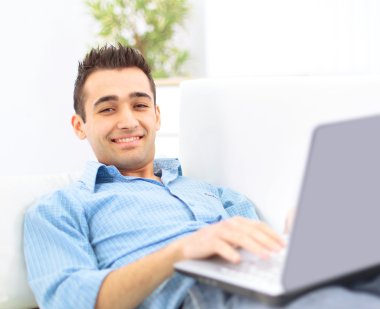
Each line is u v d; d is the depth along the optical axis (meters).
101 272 1.14
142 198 1.37
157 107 1.64
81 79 1.54
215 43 2.97
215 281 0.90
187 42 3.04
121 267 1.16
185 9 3.01
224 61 2.96
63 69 3.27
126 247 1.29
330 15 2.71
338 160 0.75
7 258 1.28
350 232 0.79
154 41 3.03
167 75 3.04
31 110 3.29
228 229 0.96
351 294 0.86
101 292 1.11
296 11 2.78
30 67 3.27
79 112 1.57
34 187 1.42
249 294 0.84
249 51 2.90
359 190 0.78
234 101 1.57
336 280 0.84
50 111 3.29
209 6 2.96
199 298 1.07
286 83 1.52
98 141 1.51
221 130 1.58
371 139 0.77
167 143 2.94
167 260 1.04
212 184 1.58
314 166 0.74
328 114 1.45
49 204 1.29
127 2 3.04
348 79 1.46
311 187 0.74
